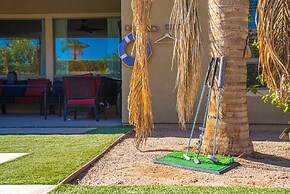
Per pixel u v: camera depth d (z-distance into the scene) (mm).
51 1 12031
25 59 12602
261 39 4777
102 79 9492
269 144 6516
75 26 12484
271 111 8352
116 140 6699
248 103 8406
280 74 4828
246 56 5410
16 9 12289
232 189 3832
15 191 3795
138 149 5961
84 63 12555
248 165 4961
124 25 8531
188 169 4758
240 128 5395
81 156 5371
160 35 8445
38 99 11375
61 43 12547
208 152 5406
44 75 12508
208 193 3697
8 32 12562
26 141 6664
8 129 8242
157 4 8422
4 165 4848
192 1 5203
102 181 4273
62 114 11492
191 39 5230
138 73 5504
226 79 5324
